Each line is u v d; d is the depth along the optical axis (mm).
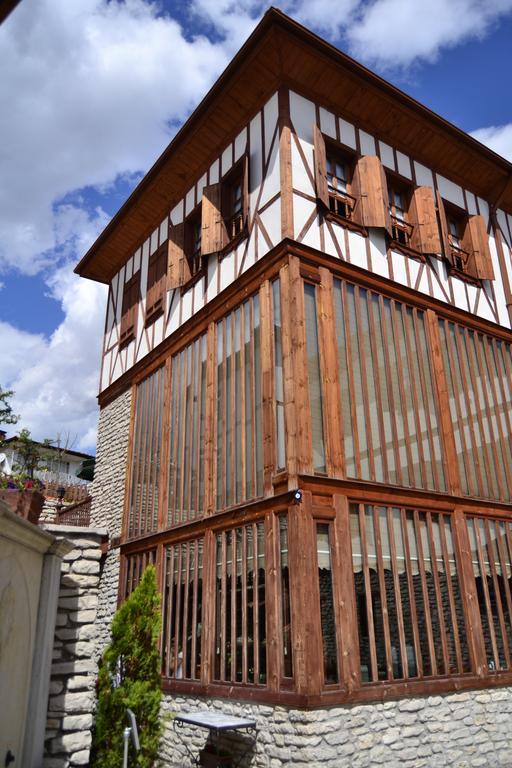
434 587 8484
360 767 6680
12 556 4434
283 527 7680
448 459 9539
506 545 9836
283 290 8609
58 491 17500
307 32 9148
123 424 13133
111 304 15430
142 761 5906
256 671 7395
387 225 9977
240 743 7371
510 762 8203
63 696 5480
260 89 10047
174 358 11484
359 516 7965
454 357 10523
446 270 11078
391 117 10758
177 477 10414
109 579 11992
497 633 8961
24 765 4730
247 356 9180
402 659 7605
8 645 4363
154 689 6434
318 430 8055
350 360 8758
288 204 8969
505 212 13164
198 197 11734
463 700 8031
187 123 10781
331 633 7148
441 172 11898
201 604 8852
